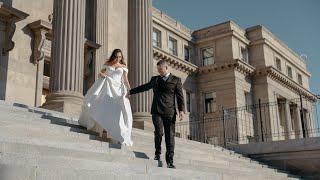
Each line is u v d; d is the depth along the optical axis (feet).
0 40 52.85
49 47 63.77
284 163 54.13
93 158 20.33
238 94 132.16
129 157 22.50
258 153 55.88
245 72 138.31
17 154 15.40
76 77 40.16
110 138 26.55
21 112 26.48
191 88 137.49
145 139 33.63
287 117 147.64
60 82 39.32
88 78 64.44
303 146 52.95
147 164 23.17
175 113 24.29
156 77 24.76
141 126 46.44
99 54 65.57
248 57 144.66
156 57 124.67
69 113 37.14
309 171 52.44
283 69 156.87
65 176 14.62
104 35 67.46
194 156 33.73
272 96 141.08
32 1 63.21
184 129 122.42
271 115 136.56
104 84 26.00
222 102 133.08
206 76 138.82
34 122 23.94
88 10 67.36
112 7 78.07
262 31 144.77
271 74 141.18
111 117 25.23
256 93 141.18
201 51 144.36
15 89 57.26
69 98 38.63
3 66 53.67
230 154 47.83
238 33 139.74
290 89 156.15
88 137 25.40
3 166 12.96
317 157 51.78
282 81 148.97
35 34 61.87
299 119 157.28
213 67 136.05
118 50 26.73
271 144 55.31
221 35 138.41
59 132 23.58
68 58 40.06
